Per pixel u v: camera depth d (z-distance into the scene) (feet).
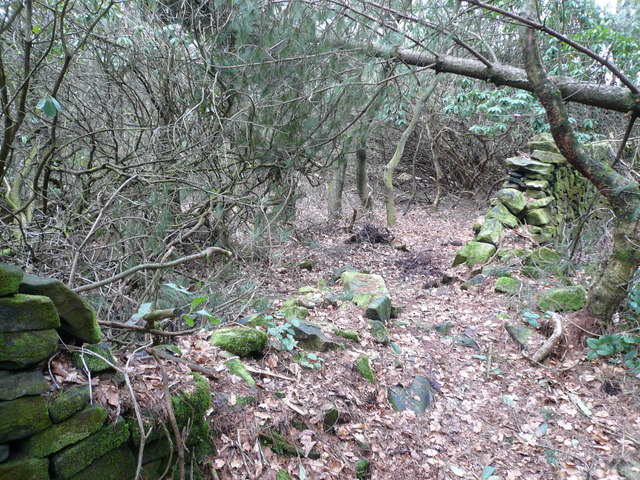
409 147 37.91
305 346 11.32
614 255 13.07
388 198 30.30
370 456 9.23
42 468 5.11
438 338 14.46
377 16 15.35
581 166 13.21
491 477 9.37
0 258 11.09
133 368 6.72
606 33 18.88
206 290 14.35
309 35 16.28
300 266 21.72
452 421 10.93
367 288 16.24
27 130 13.82
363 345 12.54
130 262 13.23
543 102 13.29
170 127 16.80
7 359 4.95
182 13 16.84
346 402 10.00
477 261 20.12
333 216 30.73
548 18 21.56
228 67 16.34
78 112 15.23
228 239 18.42
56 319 5.43
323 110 18.44
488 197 35.45
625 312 13.61
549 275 18.02
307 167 21.74
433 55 16.30
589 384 12.08
